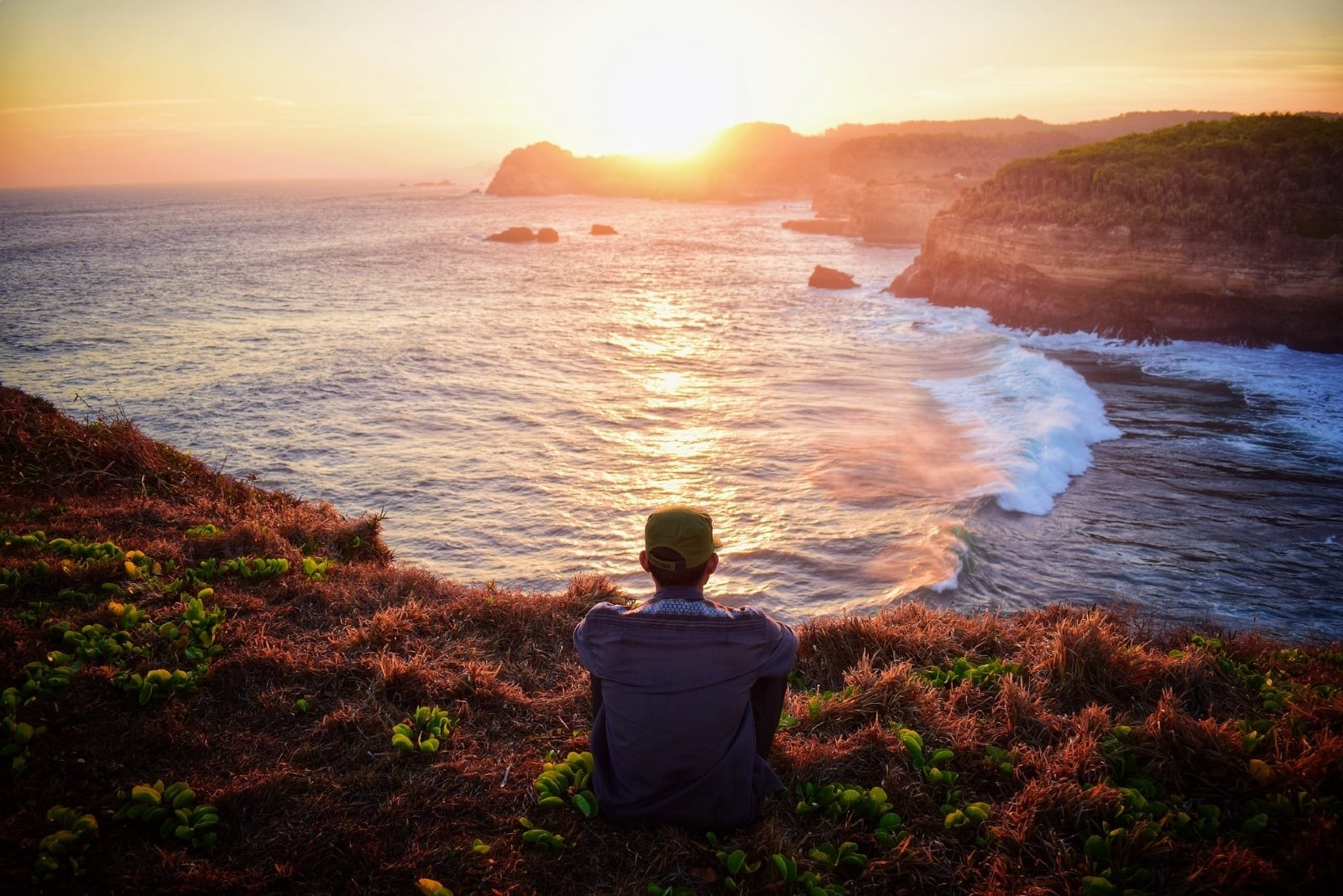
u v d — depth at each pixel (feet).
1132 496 55.98
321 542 26.00
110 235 336.49
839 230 348.59
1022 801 11.48
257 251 264.11
